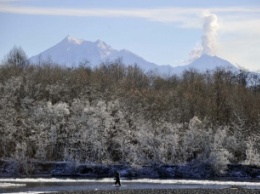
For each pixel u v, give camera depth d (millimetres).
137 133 152625
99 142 149500
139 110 164375
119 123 156125
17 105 166875
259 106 180000
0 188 104938
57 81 180875
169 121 164125
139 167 139375
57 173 137500
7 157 145875
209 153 145625
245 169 143000
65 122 155875
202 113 172000
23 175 134375
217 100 182000
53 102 171000
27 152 147750
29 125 154500
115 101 164250
